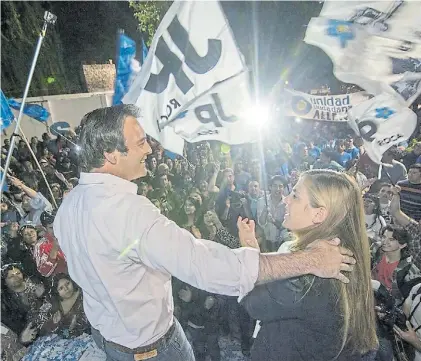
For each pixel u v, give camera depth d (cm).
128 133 144
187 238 134
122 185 143
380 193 470
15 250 434
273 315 153
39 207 606
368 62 268
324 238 150
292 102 514
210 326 348
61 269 374
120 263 139
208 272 127
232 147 941
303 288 146
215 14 267
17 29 1664
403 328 274
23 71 1708
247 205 564
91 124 144
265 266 130
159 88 280
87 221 139
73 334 336
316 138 1078
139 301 146
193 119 285
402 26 257
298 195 158
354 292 147
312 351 148
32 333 347
